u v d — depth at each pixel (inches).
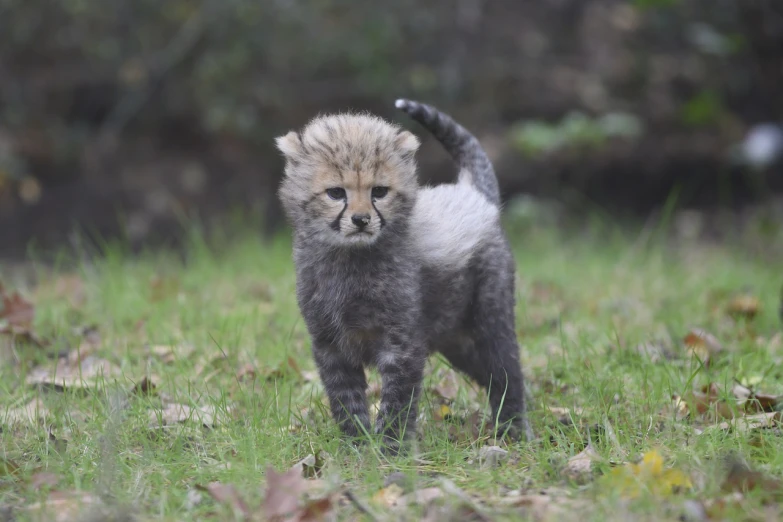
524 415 319.6
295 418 318.0
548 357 370.9
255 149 812.0
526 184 796.6
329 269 298.0
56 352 379.9
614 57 838.5
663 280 554.3
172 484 264.1
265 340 410.6
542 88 823.1
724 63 852.6
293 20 762.8
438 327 314.3
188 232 713.6
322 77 802.2
